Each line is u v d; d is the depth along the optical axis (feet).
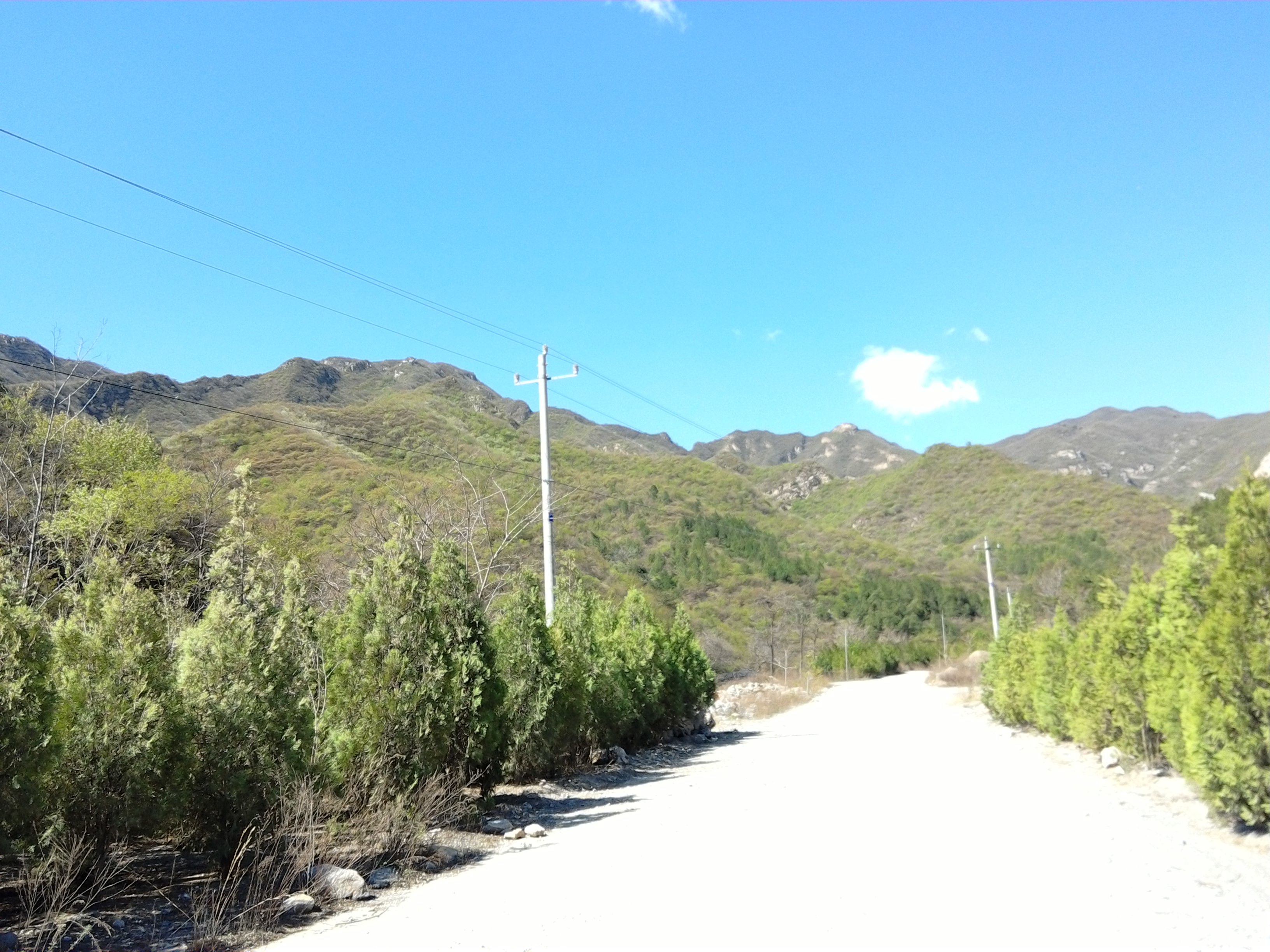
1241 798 23.15
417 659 29.71
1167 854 21.33
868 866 21.22
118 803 20.40
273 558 35.06
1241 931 14.84
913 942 14.87
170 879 22.36
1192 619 27.58
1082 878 19.02
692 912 17.89
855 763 46.47
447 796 29.73
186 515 66.13
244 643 24.02
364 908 20.68
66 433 63.46
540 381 59.31
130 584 22.48
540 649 41.93
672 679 68.23
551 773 43.98
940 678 146.00
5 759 17.75
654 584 179.11
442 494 72.43
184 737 21.85
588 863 24.08
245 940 17.95
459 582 33.81
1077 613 98.22
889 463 622.13
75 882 20.15
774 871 21.33
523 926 17.75
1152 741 35.17
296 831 22.88
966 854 22.00
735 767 48.73
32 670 18.51
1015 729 60.44
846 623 209.77
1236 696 23.09
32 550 47.52
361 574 31.71
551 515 57.16
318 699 29.07
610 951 15.47
